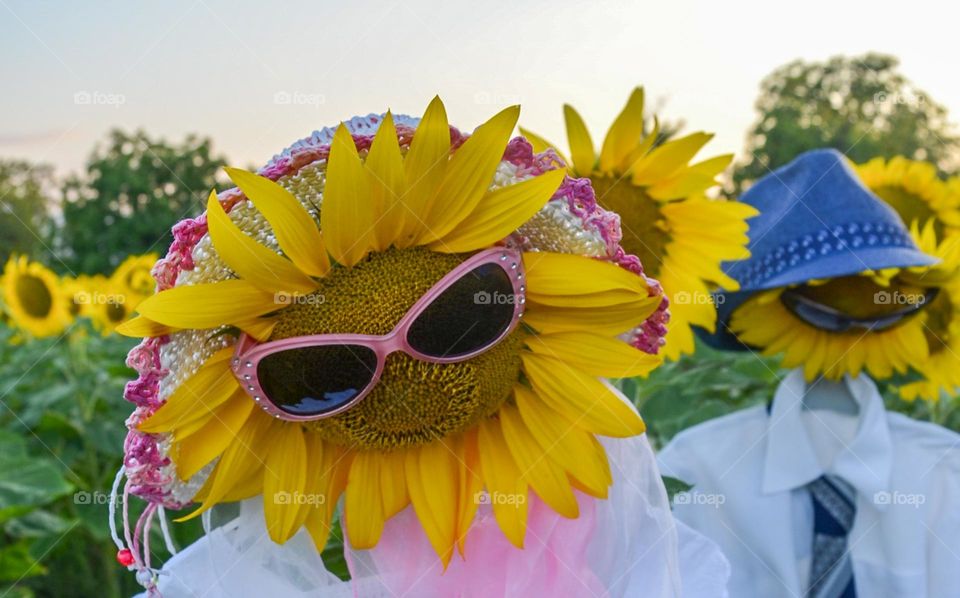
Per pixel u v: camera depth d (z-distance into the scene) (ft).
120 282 4.83
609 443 1.88
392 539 1.83
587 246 1.74
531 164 1.73
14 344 5.66
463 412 1.74
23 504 3.93
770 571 3.06
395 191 1.62
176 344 1.61
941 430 3.09
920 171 3.70
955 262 3.09
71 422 4.58
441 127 1.61
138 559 1.68
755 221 3.12
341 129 1.57
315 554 1.81
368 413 1.70
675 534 1.92
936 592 2.97
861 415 3.04
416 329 1.65
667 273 2.91
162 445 1.63
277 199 1.57
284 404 1.65
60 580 4.22
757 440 3.22
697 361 3.99
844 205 2.96
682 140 2.85
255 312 1.61
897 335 3.03
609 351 1.77
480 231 1.67
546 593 1.82
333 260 1.66
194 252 1.60
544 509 1.84
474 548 1.83
